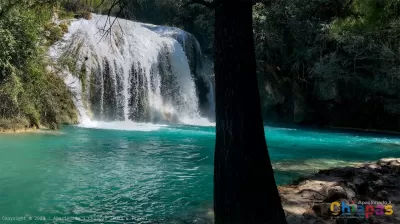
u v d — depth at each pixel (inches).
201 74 941.2
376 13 422.9
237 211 132.4
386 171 290.4
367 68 736.3
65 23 673.0
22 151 357.1
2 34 443.2
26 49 487.8
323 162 373.1
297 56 815.7
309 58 796.0
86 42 668.7
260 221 132.3
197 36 1053.2
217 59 138.6
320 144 526.6
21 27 467.5
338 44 741.3
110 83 692.7
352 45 686.5
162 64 808.9
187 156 374.0
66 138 453.4
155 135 535.8
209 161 350.3
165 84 808.3
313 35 778.8
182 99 839.7
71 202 213.2
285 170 323.0
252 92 137.4
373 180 255.4
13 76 459.2
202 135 553.0
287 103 869.2
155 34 846.5
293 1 711.7
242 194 132.9
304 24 738.2
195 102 867.4
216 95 140.2
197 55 944.3
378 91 734.5
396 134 712.4
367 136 658.2
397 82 697.0
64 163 316.5
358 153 450.6
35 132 478.3
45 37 607.2
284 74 868.0
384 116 761.6
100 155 358.6
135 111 732.0
